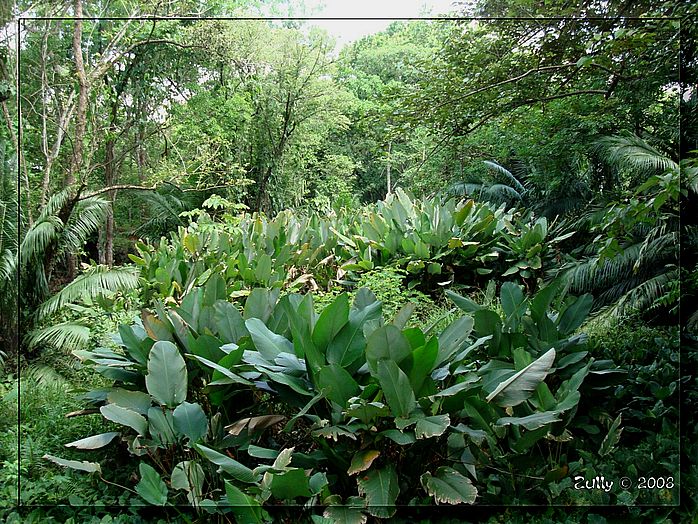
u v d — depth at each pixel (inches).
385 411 93.4
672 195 130.5
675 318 148.9
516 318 127.4
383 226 174.4
